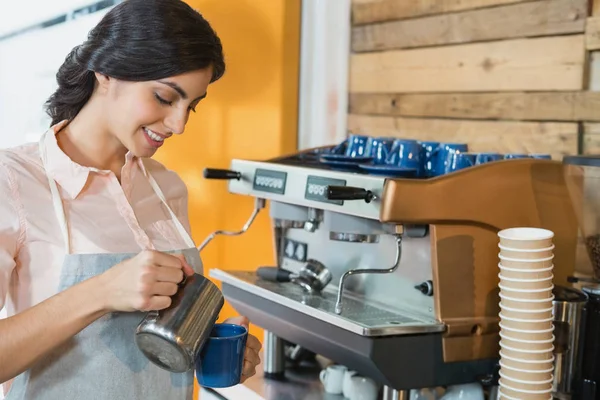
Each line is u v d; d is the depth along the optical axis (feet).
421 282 5.60
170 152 9.94
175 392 4.81
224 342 4.38
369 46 8.64
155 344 3.93
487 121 7.23
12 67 13.05
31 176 4.43
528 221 5.59
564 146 6.53
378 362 5.10
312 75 9.00
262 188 6.35
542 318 4.84
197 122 9.65
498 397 5.07
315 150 7.06
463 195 5.29
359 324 5.12
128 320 4.55
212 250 9.56
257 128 9.07
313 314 5.52
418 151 6.19
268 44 8.89
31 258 4.36
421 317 5.46
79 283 4.02
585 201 5.33
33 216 4.34
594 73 6.31
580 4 6.32
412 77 8.05
